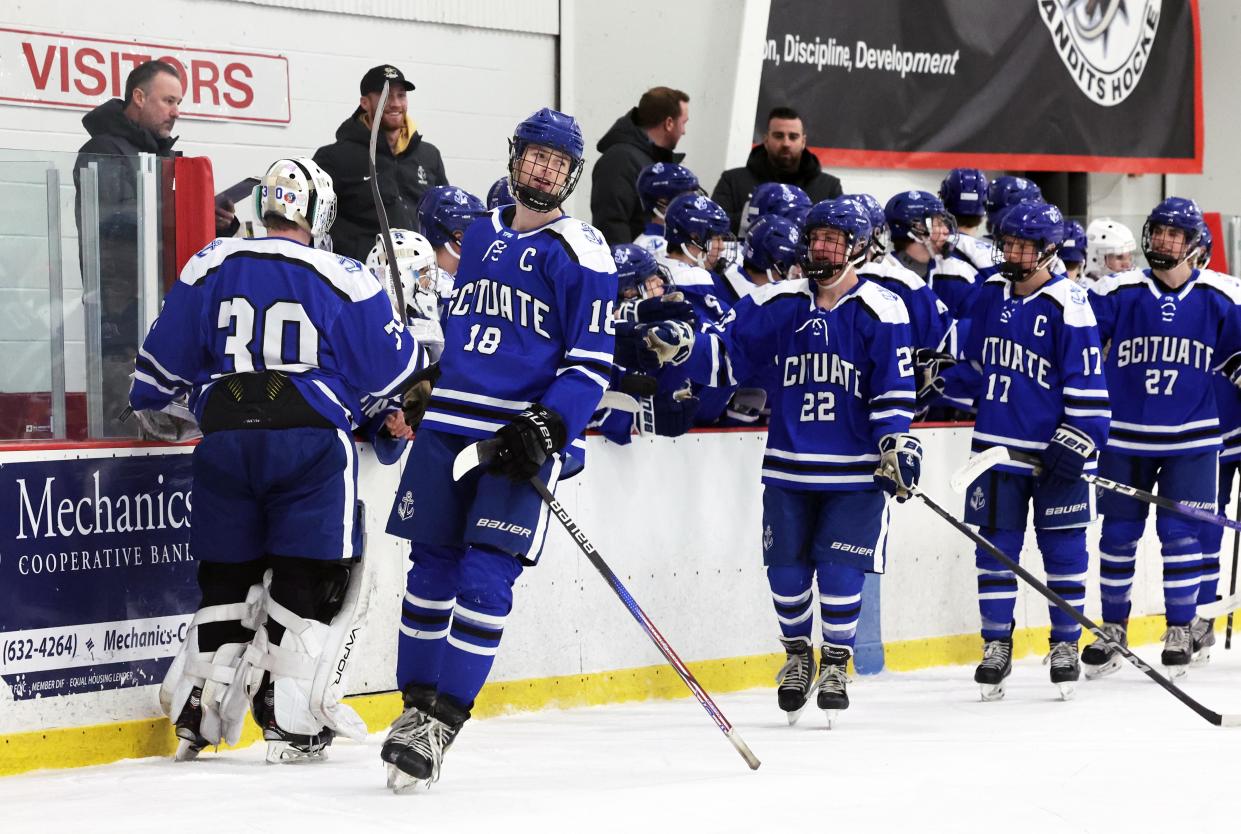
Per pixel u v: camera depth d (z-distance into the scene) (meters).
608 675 17.03
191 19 22.38
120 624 13.61
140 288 14.10
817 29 29.44
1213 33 37.25
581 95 26.31
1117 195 35.91
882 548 15.38
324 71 23.69
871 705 16.88
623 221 21.70
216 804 10.81
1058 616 17.47
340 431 12.87
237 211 22.25
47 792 11.68
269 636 12.89
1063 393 17.19
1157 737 14.35
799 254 18.41
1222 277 19.64
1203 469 19.61
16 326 13.59
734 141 26.44
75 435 13.85
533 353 11.88
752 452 18.25
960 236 21.78
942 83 31.58
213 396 12.77
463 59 25.08
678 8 26.27
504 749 13.66
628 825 10.14
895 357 15.03
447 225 17.11
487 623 11.52
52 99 21.28
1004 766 12.55
